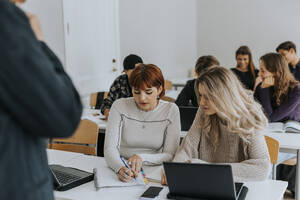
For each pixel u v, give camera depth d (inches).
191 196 67.2
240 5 278.5
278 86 134.4
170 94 195.0
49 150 102.3
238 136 79.6
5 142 33.8
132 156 84.4
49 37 175.6
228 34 285.3
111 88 139.3
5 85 32.1
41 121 33.9
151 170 84.0
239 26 281.0
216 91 73.1
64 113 34.9
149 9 253.9
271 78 136.3
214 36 289.9
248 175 75.6
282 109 133.3
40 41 36.8
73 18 191.0
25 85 32.3
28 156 35.5
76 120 36.5
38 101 33.0
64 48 185.9
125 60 137.1
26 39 32.7
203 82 74.4
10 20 32.2
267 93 137.1
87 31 202.1
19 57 31.8
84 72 200.8
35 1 165.0
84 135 109.5
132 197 70.9
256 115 76.2
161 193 71.5
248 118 74.8
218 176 62.8
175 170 66.1
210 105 74.6
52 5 176.7
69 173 80.4
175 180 67.2
